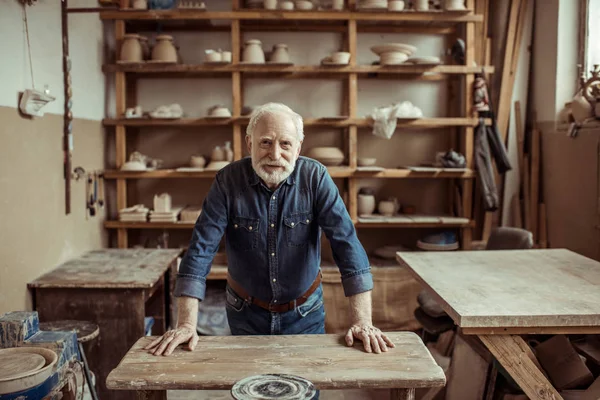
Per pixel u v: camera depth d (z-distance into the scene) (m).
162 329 3.55
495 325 2.06
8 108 2.82
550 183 4.39
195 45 4.68
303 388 1.45
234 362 1.68
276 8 4.29
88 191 3.99
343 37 4.71
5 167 2.78
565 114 4.29
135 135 4.75
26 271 2.99
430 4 4.44
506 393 2.59
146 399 1.62
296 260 2.07
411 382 1.57
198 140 4.77
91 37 4.11
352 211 4.47
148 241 4.59
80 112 3.88
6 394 1.81
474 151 4.47
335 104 4.79
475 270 2.76
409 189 4.92
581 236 3.91
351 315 1.92
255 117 1.92
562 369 2.54
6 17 2.82
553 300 2.25
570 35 4.24
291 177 2.01
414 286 4.25
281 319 2.15
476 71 4.39
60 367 2.17
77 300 3.02
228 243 2.11
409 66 4.34
